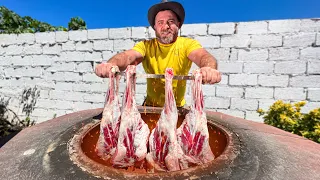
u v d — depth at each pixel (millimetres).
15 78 4637
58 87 4395
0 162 1151
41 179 954
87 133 1383
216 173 947
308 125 2846
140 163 1294
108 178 909
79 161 1039
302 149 1271
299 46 3172
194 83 1210
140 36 3803
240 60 3439
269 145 1257
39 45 4352
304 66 3188
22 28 6047
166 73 1194
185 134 1250
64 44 4207
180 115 1733
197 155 1234
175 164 1164
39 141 1330
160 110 1846
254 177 942
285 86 3303
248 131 1456
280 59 3271
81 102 4312
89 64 4137
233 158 1063
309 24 3098
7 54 4582
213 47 3520
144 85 3881
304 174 1004
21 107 4715
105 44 3984
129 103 1240
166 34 1932
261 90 3416
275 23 3223
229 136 1324
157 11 2014
